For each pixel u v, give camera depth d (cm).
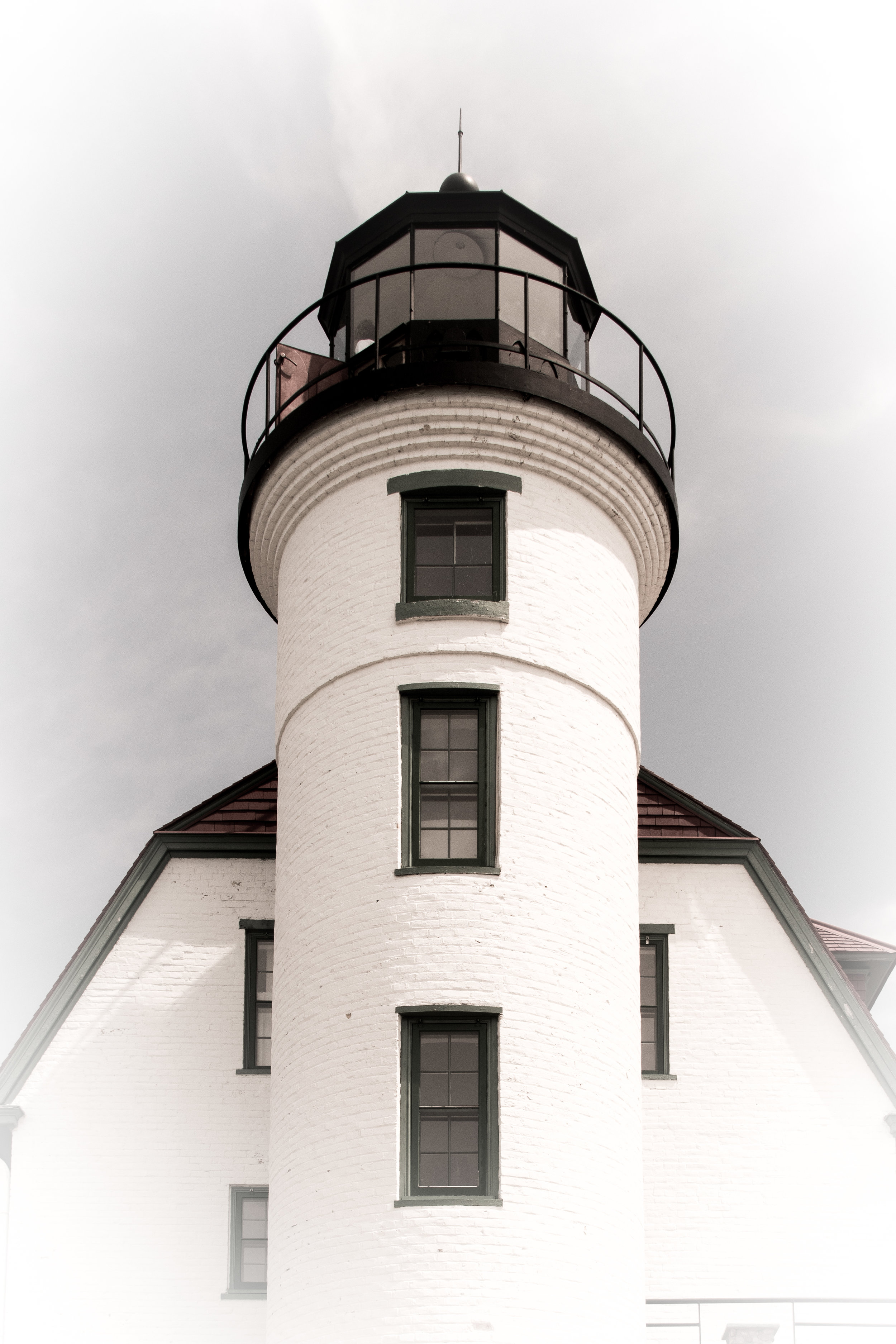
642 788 2325
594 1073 1816
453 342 1998
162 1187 2094
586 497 2045
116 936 2206
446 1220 1706
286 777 2011
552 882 1855
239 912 2225
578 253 2206
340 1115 1781
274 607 2280
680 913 2244
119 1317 2038
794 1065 2173
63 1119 2119
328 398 1997
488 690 1897
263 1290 2053
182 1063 2150
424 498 1986
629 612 2081
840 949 2359
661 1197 2109
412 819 1867
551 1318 1698
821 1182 2122
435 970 1792
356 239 2184
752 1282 2075
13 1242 2064
